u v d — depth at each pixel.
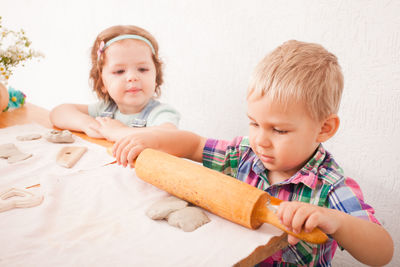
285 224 0.45
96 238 0.45
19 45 1.17
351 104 0.91
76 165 0.72
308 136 0.55
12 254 0.41
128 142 0.69
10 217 0.50
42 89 2.09
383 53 0.83
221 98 1.23
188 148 0.79
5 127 1.00
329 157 0.65
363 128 0.90
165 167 0.58
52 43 1.90
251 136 0.59
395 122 0.84
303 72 0.53
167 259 0.42
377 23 0.82
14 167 0.69
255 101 0.55
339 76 0.58
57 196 0.56
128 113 1.13
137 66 1.03
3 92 1.08
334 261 1.06
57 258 0.41
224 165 0.79
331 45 0.91
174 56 1.34
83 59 1.72
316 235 0.43
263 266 0.64
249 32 1.09
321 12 0.91
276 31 1.02
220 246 0.45
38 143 0.85
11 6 2.14
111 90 1.06
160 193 0.60
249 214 0.47
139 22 1.42
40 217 0.49
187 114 1.37
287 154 0.55
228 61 1.17
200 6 1.20
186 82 1.33
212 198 0.51
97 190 0.59
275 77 0.53
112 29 1.05
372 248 0.47
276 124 0.54
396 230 0.89
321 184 0.61
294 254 0.63
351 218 0.47
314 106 0.53
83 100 1.80
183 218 0.50
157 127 0.93
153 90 1.11
